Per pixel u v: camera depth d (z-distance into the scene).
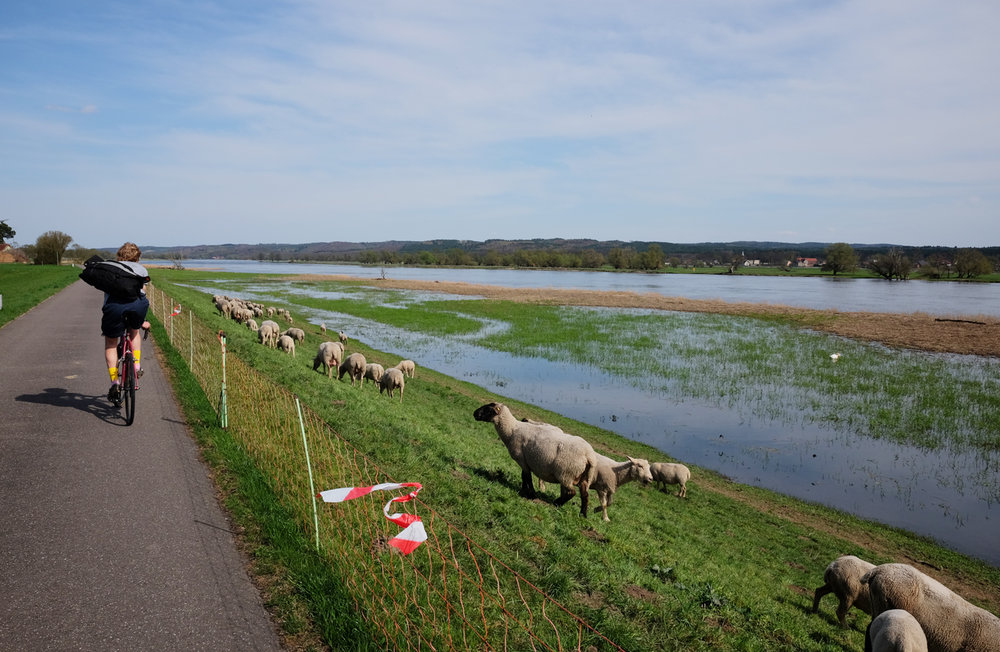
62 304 30.36
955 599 7.39
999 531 14.02
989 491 16.39
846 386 28.78
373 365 22.56
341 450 9.44
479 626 5.39
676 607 7.11
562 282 138.25
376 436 10.84
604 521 10.82
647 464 11.96
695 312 63.34
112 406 10.17
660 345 40.72
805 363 34.62
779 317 57.81
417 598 5.57
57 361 14.12
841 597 8.80
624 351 38.03
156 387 11.80
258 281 109.94
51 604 4.61
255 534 6.02
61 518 6.00
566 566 7.29
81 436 8.46
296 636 4.59
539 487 11.73
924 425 22.44
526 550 7.43
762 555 11.80
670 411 24.12
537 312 61.59
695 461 18.34
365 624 4.82
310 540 6.02
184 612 4.70
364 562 5.85
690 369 32.53
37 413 9.46
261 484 7.15
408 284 107.00
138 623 4.50
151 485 6.97
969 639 7.14
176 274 128.25
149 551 5.54
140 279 8.36
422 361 33.28
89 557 5.33
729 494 15.70
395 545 4.35
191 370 13.25
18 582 4.85
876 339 44.06
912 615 7.46
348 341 37.41
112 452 7.92
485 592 6.05
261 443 8.76
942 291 110.00
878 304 78.75
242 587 5.13
